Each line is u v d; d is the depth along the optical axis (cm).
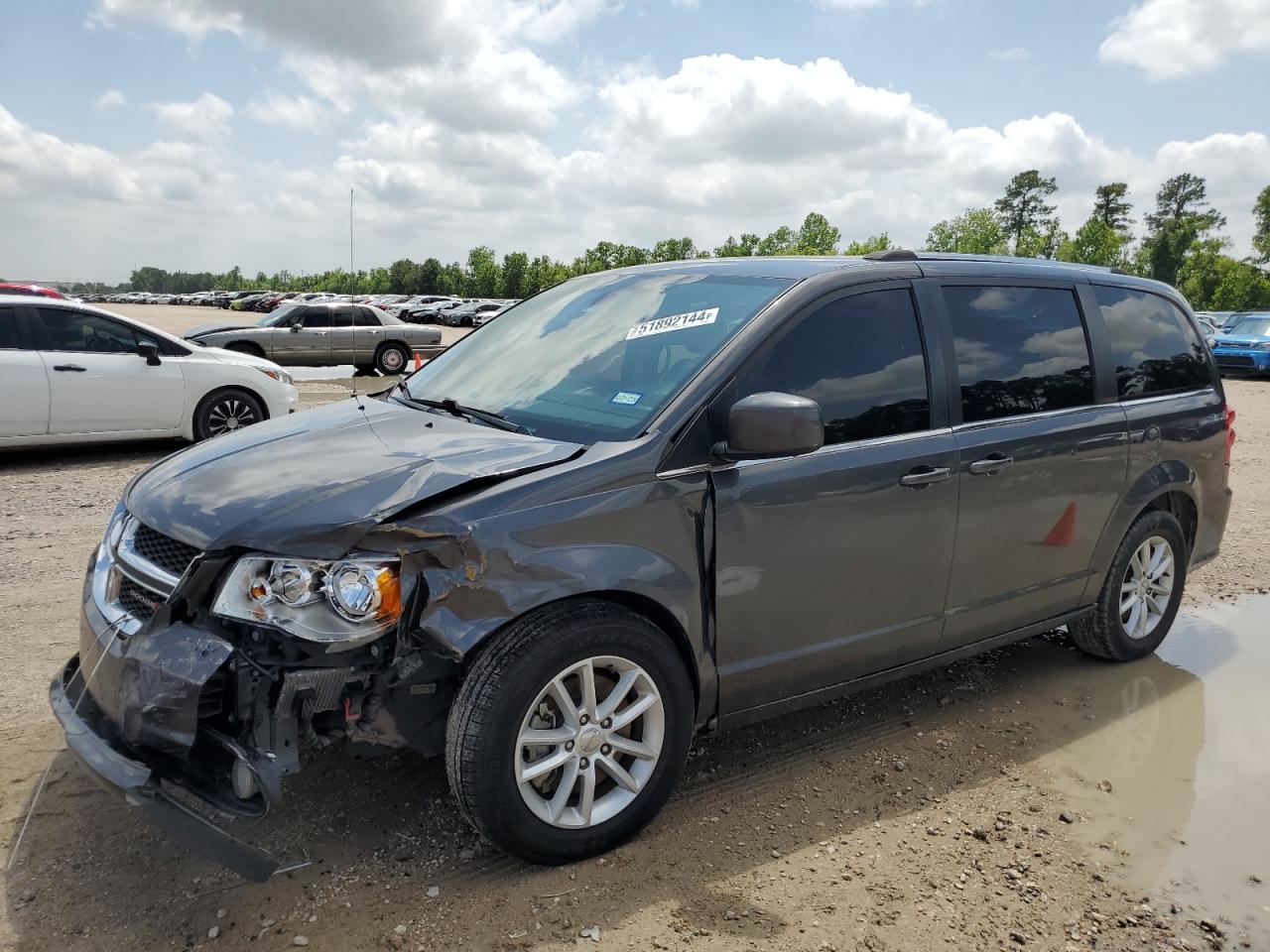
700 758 363
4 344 850
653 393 315
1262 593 602
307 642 249
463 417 345
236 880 275
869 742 383
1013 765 369
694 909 271
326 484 275
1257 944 269
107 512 693
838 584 338
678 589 296
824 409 332
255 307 5584
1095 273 451
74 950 245
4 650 431
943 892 285
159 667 246
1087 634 461
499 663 266
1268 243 8600
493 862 288
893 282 364
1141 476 445
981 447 372
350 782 328
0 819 300
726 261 394
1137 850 313
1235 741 396
